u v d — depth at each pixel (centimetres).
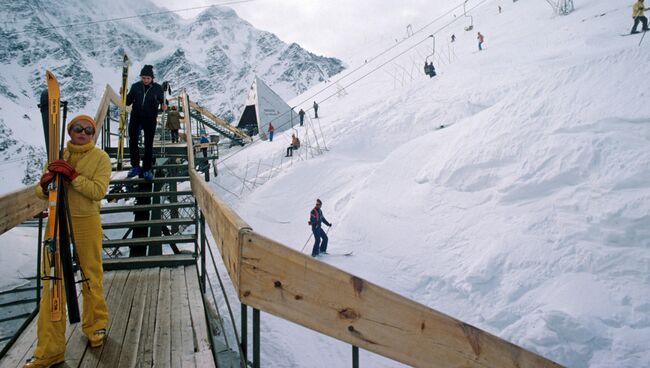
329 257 1021
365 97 3238
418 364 149
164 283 365
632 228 735
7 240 906
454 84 2330
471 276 806
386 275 899
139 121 520
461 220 998
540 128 1055
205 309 312
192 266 415
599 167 869
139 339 263
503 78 2067
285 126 3412
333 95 3775
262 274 125
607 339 602
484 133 1187
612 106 981
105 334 268
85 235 244
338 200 1453
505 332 669
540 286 730
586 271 717
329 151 2088
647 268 677
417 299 817
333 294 133
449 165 1174
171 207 482
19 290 526
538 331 637
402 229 1073
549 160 959
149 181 528
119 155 614
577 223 802
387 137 2095
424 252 953
